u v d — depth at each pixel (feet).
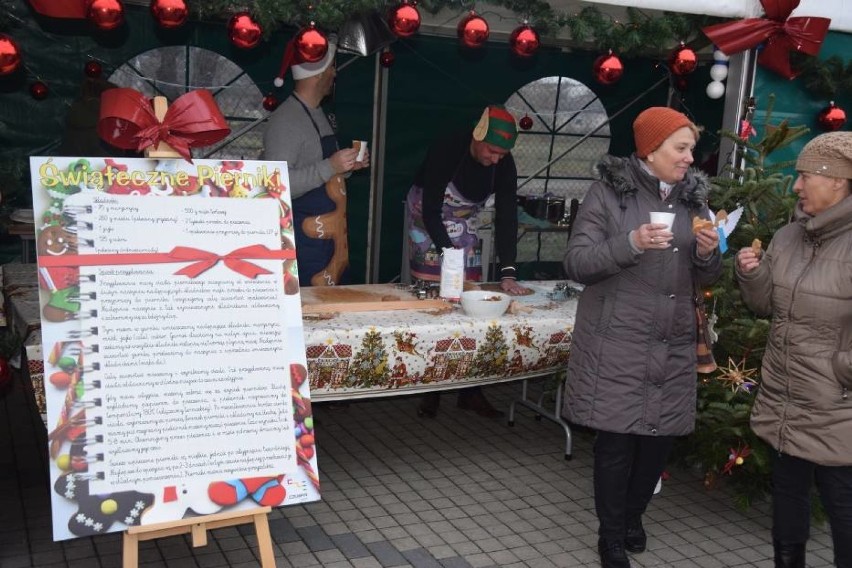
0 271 14.02
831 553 11.84
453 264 13.29
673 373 10.03
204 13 12.71
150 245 8.71
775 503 9.70
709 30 13.17
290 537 11.33
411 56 22.35
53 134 20.21
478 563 10.89
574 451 15.26
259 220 9.27
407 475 13.76
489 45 22.26
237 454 8.75
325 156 14.73
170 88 21.16
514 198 15.24
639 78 23.93
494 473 14.05
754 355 12.50
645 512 12.87
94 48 20.24
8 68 11.13
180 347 8.67
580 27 13.71
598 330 9.98
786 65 13.87
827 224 8.73
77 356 8.25
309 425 9.16
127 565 8.30
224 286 8.97
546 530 11.99
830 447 8.74
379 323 11.66
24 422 15.34
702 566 11.21
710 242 9.33
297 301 9.32
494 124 13.75
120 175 8.76
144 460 8.38
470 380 12.42
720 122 21.13
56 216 8.38
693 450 13.04
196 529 8.55
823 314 8.75
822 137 8.87
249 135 22.26
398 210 23.17
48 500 12.10
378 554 10.96
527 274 26.14
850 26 13.98
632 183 9.96
